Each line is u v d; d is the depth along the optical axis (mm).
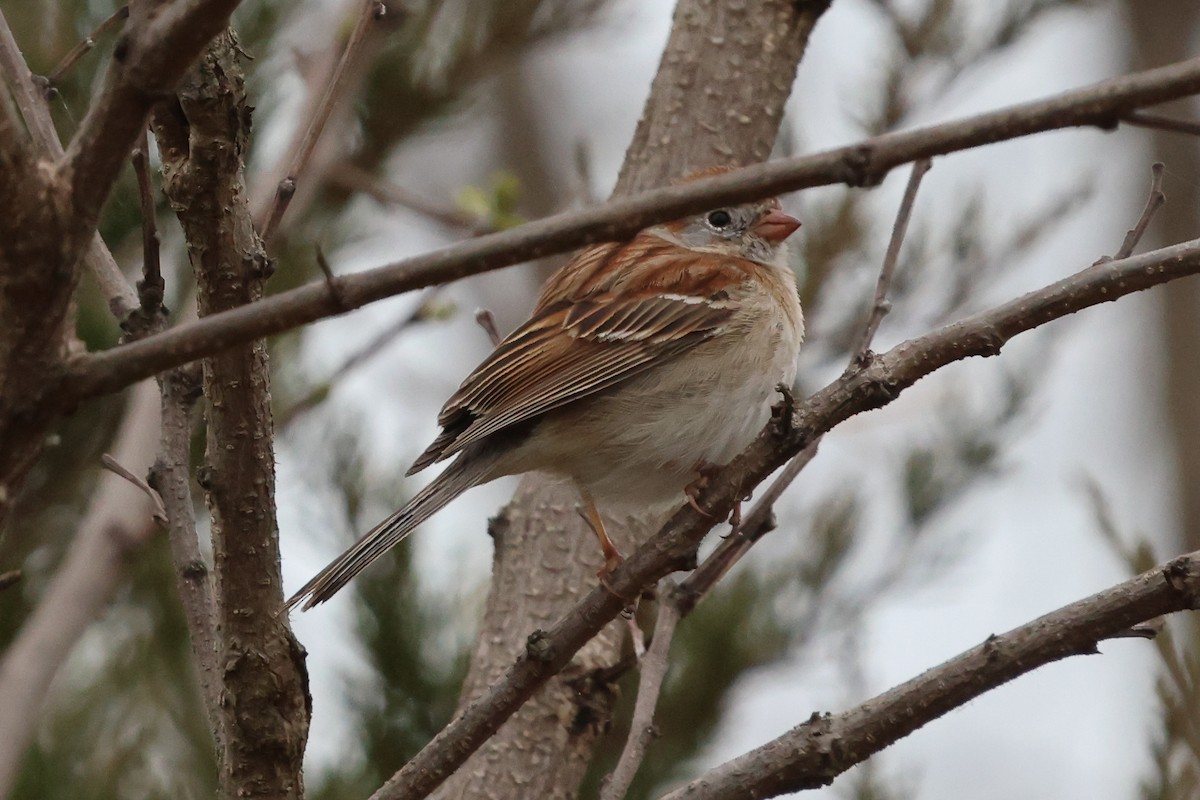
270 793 6484
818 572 13172
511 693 6762
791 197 14414
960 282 14203
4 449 4742
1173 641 9555
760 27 10680
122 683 12125
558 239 4828
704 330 9602
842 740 6539
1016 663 6434
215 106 5734
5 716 9094
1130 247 6715
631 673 12633
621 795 7180
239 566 6297
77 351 4773
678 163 10445
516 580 9672
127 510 10000
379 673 12391
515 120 20047
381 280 4840
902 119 14773
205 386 6164
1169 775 9570
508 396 9383
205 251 5977
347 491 12805
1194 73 4625
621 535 9875
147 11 4609
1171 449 17891
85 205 4617
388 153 14188
